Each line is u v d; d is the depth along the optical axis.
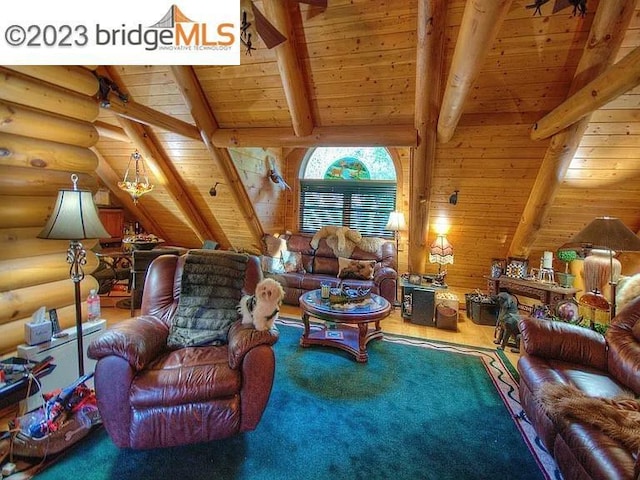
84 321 2.71
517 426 2.12
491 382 2.68
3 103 2.19
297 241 5.14
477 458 1.83
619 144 2.86
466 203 3.96
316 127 3.57
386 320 4.22
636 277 2.70
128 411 1.73
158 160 4.52
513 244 4.13
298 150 5.50
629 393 1.74
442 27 2.24
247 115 3.70
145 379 1.76
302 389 2.49
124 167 5.12
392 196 5.14
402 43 2.66
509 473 1.73
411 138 3.26
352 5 2.48
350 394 2.45
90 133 2.72
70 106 2.52
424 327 4.00
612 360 2.00
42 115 2.40
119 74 3.50
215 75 3.33
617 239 2.28
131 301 4.08
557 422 1.57
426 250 4.62
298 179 5.56
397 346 3.38
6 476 1.60
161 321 2.22
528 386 1.96
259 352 1.87
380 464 1.78
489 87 2.83
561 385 1.73
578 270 3.80
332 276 4.70
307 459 1.80
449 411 2.27
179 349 2.08
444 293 4.32
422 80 2.64
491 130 3.14
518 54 2.53
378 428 2.07
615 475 1.18
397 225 4.51
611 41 2.17
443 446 1.92
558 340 2.13
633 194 3.24
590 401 1.54
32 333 2.09
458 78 2.16
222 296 2.30
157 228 6.17
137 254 4.08
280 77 3.13
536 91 2.78
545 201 3.38
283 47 2.71
